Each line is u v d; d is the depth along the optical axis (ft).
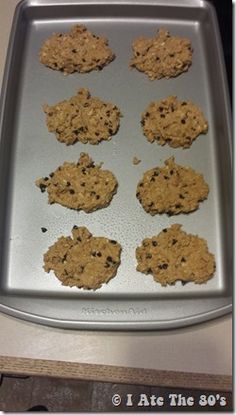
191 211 1.38
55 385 1.68
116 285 1.31
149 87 1.55
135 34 1.63
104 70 1.58
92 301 1.26
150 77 1.56
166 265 1.30
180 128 1.45
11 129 1.49
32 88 1.57
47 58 1.58
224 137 1.39
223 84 1.43
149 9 1.62
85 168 1.44
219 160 1.44
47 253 1.34
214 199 1.40
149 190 1.39
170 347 1.18
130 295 1.29
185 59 1.54
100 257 1.31
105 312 1.23
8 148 1.45
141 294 1.29
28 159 1.47
